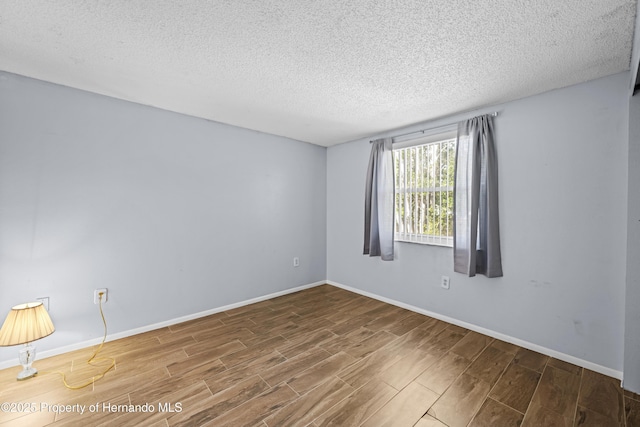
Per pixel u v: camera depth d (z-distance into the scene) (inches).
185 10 54.3
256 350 91.5
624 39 61.7
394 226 132.9
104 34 62.4
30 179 83.7
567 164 84.9
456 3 51.6
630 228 72.3
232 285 130.3
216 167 124.0
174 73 80.2
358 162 153.2
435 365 82.7
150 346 94.0
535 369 80.7
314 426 59.7
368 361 84.9
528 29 59.1
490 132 99.3
